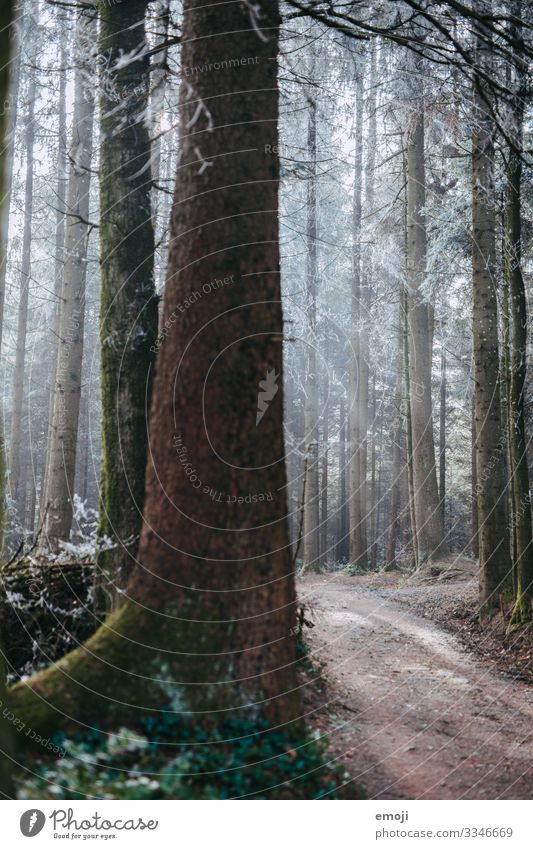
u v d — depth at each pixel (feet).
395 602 50.70
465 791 18.66
